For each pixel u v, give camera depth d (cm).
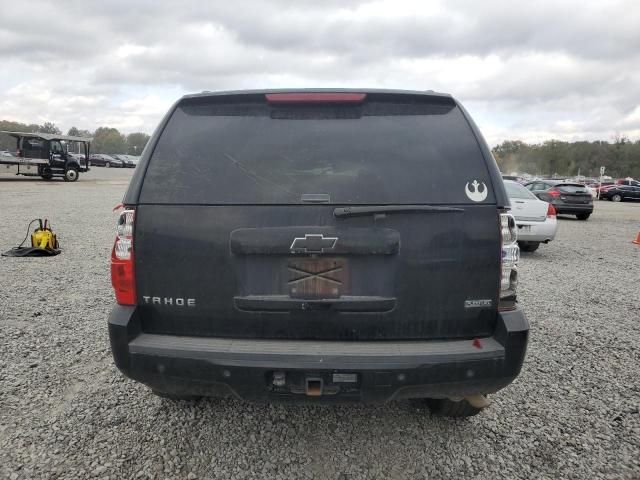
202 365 237
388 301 239
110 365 395
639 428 317
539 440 302
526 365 415
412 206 238
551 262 941
